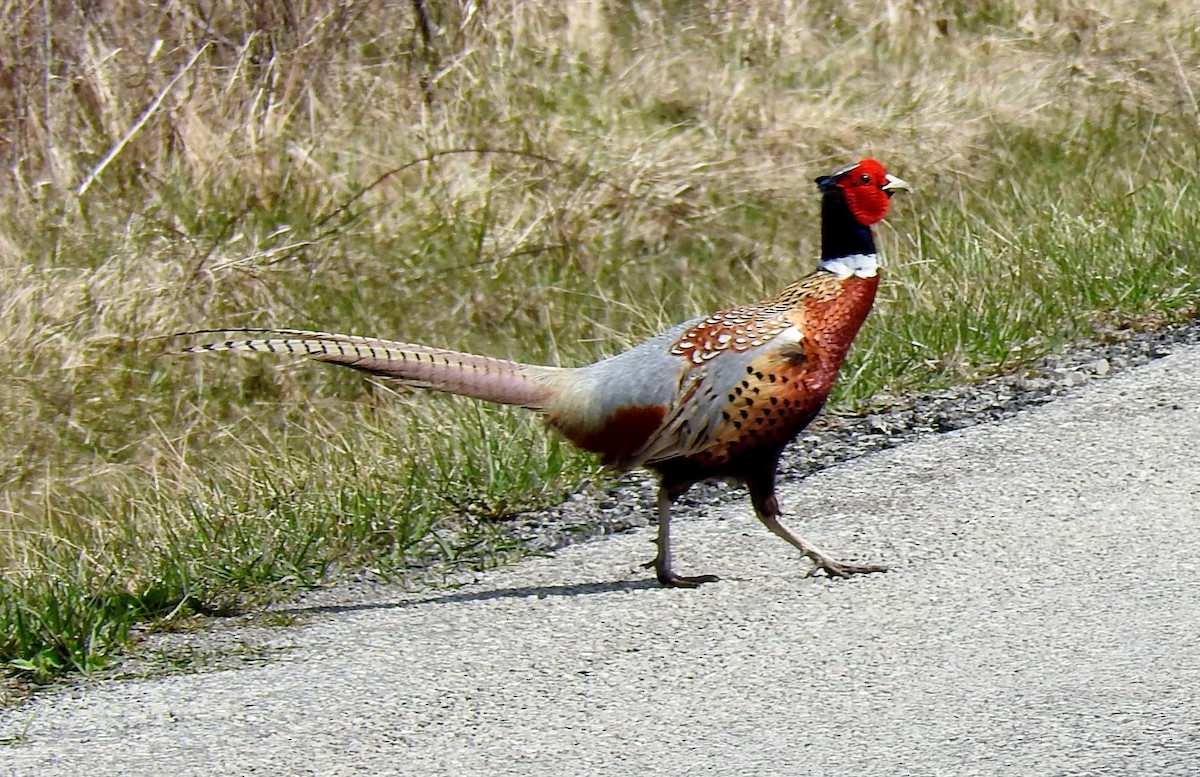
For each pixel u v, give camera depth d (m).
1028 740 8.38
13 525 14.43
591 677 9.66
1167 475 12.02
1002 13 23.78
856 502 12.23
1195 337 14.95
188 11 19.73
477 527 12.47
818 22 23.31
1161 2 24.17
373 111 19.91
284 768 8.80
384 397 16.38
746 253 18.53
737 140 20.45
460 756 8.80
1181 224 17.27
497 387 11.36
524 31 21.55
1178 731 8.32
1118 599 10.04
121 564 12.19
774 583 10.91
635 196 19.22
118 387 16.39
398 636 10.52
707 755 8.57
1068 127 21.11
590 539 12.14
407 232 18.53
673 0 23.08
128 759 9.03
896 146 20.39
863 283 11.28
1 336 16.58
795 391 11.09
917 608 10.24
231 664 10.31
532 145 19.81
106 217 18.23
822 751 8.48
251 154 19.08
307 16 20.09
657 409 11.13
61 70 19.05
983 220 18.42
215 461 15.33
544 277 18.16
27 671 10.39
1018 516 11.58
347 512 12.59
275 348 11.04
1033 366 14.66
